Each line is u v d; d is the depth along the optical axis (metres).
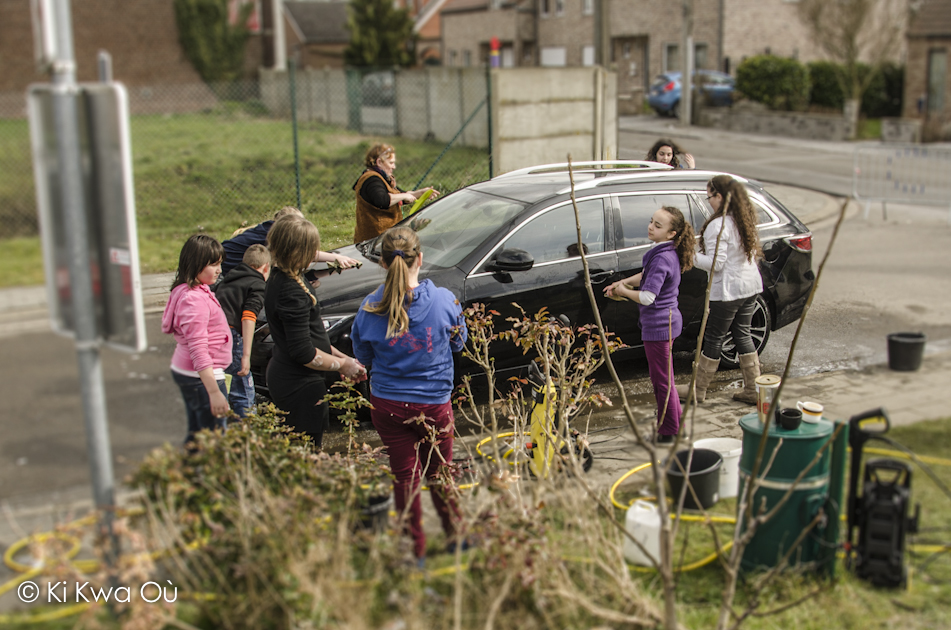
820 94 26.62
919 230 12.74
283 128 25.91
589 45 34.59
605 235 6.08
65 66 2.93
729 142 22.86
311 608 3.06
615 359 6.26
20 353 5.44
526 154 13.77
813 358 6.84
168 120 26.62
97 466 3.17
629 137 22.30
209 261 4.24
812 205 14.23
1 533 3.84
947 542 3.82
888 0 26.41
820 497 3.57
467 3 40.88
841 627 3.28
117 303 3.04
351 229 8.71
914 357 6.32
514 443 4.27
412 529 3.68
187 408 4.47
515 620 3.12
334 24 49.34
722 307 5.53
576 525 3.67
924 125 23.28
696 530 4.00
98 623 3.00
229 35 29.69
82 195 3.02
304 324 4.12
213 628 3.12
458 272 5.67
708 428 5.41
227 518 3.38
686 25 25.22
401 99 24.02
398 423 3.83
